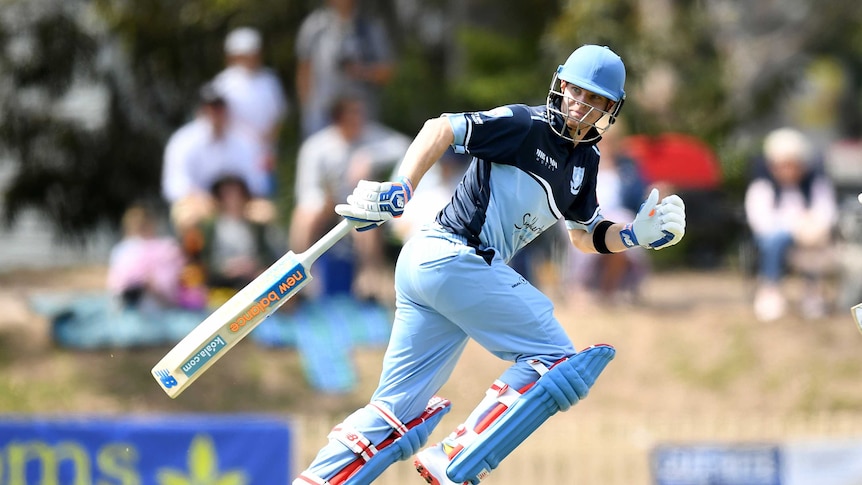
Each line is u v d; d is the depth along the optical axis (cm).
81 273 4922
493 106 5612
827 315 4072
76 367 3616
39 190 5225
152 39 5275
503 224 1755
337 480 1791
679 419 3606
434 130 1700
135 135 5316
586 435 3456
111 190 5300
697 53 5888
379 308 3900
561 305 4112
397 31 5944
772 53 7750
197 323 3669
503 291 1733
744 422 3569
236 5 5259
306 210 3831
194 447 2827
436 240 1744
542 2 5938
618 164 4069
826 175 4300
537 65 5784
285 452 2838
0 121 5166
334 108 3866
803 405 3703
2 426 2823
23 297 4144
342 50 4150
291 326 3794
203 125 3812
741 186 5769
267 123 4034
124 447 2827
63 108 5375
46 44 5159
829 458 2989
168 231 5338
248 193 3791
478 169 1753
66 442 2828
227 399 3556
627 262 4128
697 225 5306
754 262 4291
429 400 1856
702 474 2980
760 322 4025
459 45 5806
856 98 9556
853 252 4122
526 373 1747
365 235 3878
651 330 3966
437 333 1797
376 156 3859
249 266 3731
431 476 1781
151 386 3566
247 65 4038
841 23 7706
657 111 5741
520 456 3356
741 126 6588
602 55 1719
